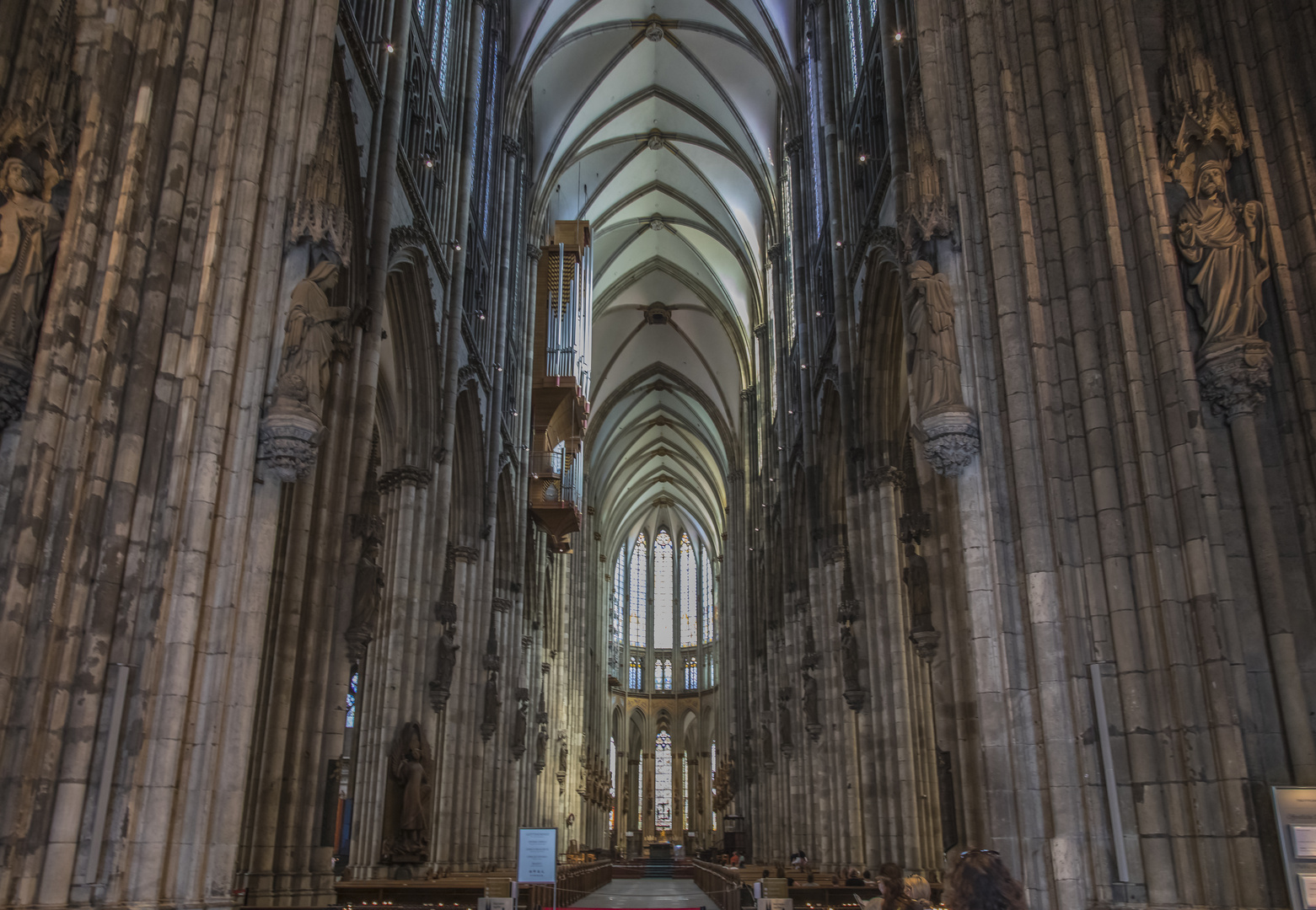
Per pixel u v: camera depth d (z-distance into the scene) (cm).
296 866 1502
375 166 1881
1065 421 1223
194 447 1122
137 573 1053
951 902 479
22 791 923
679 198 4612
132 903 976
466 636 2764
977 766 1453
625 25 3628
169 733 1032
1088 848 1094
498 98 3216
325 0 1391
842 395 2367
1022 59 1373
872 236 2092
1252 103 1241
